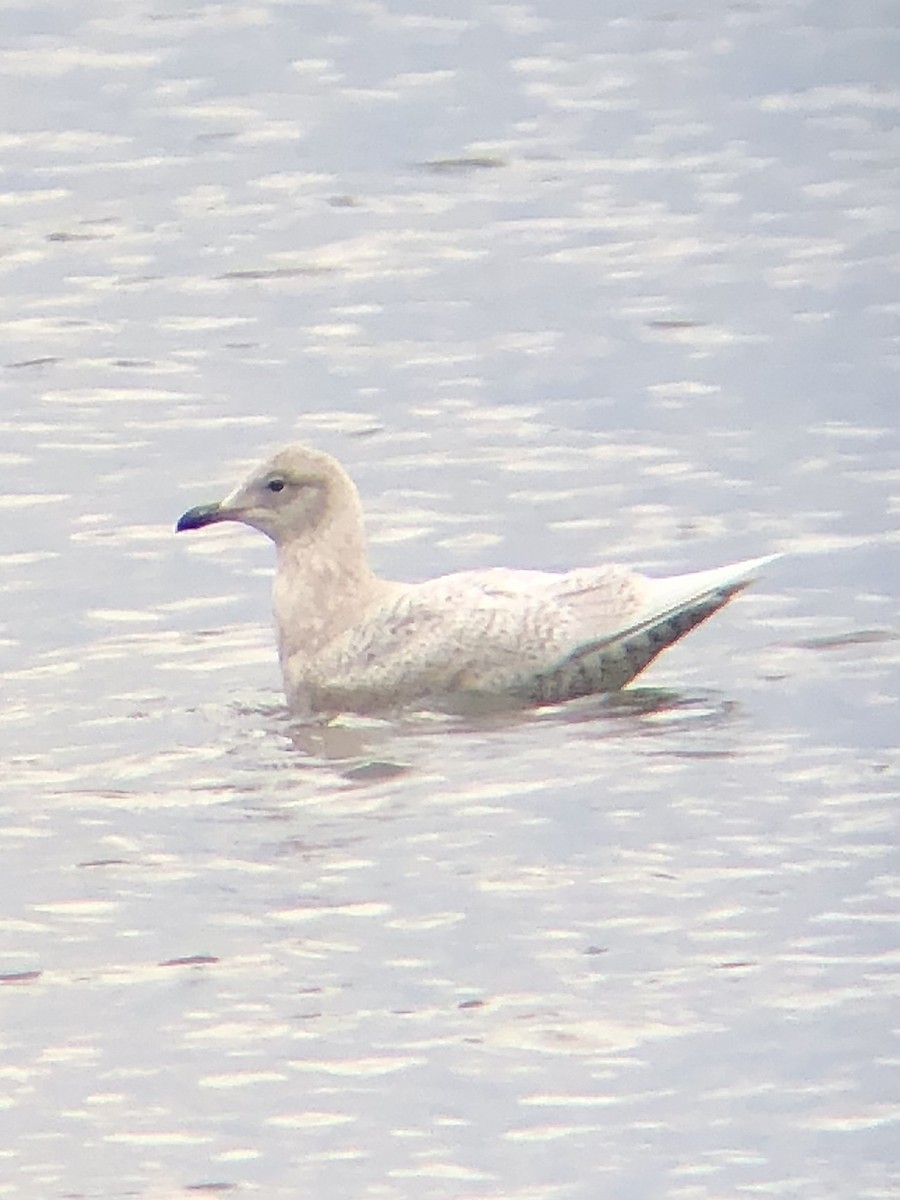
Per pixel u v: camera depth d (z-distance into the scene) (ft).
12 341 76.23
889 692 46.32
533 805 41.57
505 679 45.75
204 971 36.52
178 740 45.21
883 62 112.06
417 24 123.03
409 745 44.39
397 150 100.73
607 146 100.42
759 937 36.94
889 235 86.28
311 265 84.69
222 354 74.84
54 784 43.24
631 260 84.43
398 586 47.37
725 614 51.08
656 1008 35.14
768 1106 32.71
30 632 51.96
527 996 35.50
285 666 46.98
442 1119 32.65
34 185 96.27
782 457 63.36
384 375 72.49
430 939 37.24
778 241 86.07
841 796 41.63
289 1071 33.81
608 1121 32.53
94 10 127.03
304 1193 31.19
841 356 72.90
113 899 38.81
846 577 53.72
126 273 83.87
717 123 103.40
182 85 111.96
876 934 36.94
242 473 63.72
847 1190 30.96
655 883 38.68
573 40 118.93
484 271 83.61
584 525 58.65
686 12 123.44
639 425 66.85
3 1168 31.83
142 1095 33.40
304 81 112.37
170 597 53.98
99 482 62.95
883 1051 33.81
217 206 92.73
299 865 39.70
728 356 73.41
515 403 69.36
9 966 36.81
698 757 43.27
